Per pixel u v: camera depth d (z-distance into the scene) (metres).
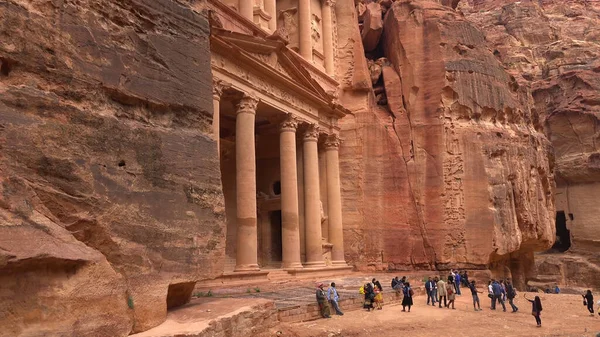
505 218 30.94
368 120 34.44
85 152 7.27
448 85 32.69
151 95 8.77
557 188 58.69
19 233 5.94
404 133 33.72
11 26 6.67
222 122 28.72
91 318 6.57
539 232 34.22
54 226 6.50
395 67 36.06
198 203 9.30
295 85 27.03
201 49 10.27
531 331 15.95
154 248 8.14
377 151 33.78
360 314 17.38
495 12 79.88
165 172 8.66
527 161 34.16
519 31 74.56
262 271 22.88
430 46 34.03
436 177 31.88
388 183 33.12
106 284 6.89
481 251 30.05
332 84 35.84
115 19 8.38
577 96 56.94
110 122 7.79
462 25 34.44
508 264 36.88
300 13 34.34
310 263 27.86
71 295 6.35
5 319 5.64
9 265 5.68
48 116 6.85
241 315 9.78
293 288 20.41
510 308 21.45
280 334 11.83
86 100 7.55
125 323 7.12
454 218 31.02
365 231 32.72
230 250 28.28
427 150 32.62
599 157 53.59
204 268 9.22
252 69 24.05
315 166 29.34
